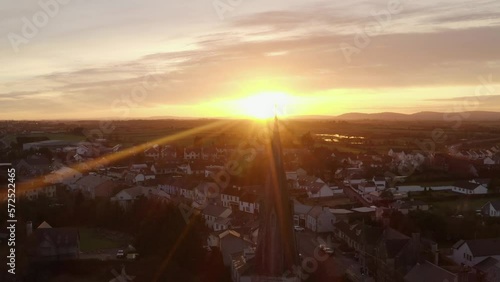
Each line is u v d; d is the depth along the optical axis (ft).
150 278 239.71
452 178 550.36
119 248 313.94
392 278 263.70
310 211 405.18
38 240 275.18
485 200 456.04
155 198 408.46
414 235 272.31
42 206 376.27
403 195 477.77
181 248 271.90
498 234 338.95
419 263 258.37
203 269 266.16
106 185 481.46
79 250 299.17
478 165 609.42
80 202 401.90
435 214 370.73
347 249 332.19
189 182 515.09
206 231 342.44
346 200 492.95
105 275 246.06
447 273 232.73
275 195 148.87
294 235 153.28
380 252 278.67
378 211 391.24
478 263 284.20
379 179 547.08
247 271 202.80
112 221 372.38
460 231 345.72
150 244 282.97
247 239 308.81
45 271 254.68
